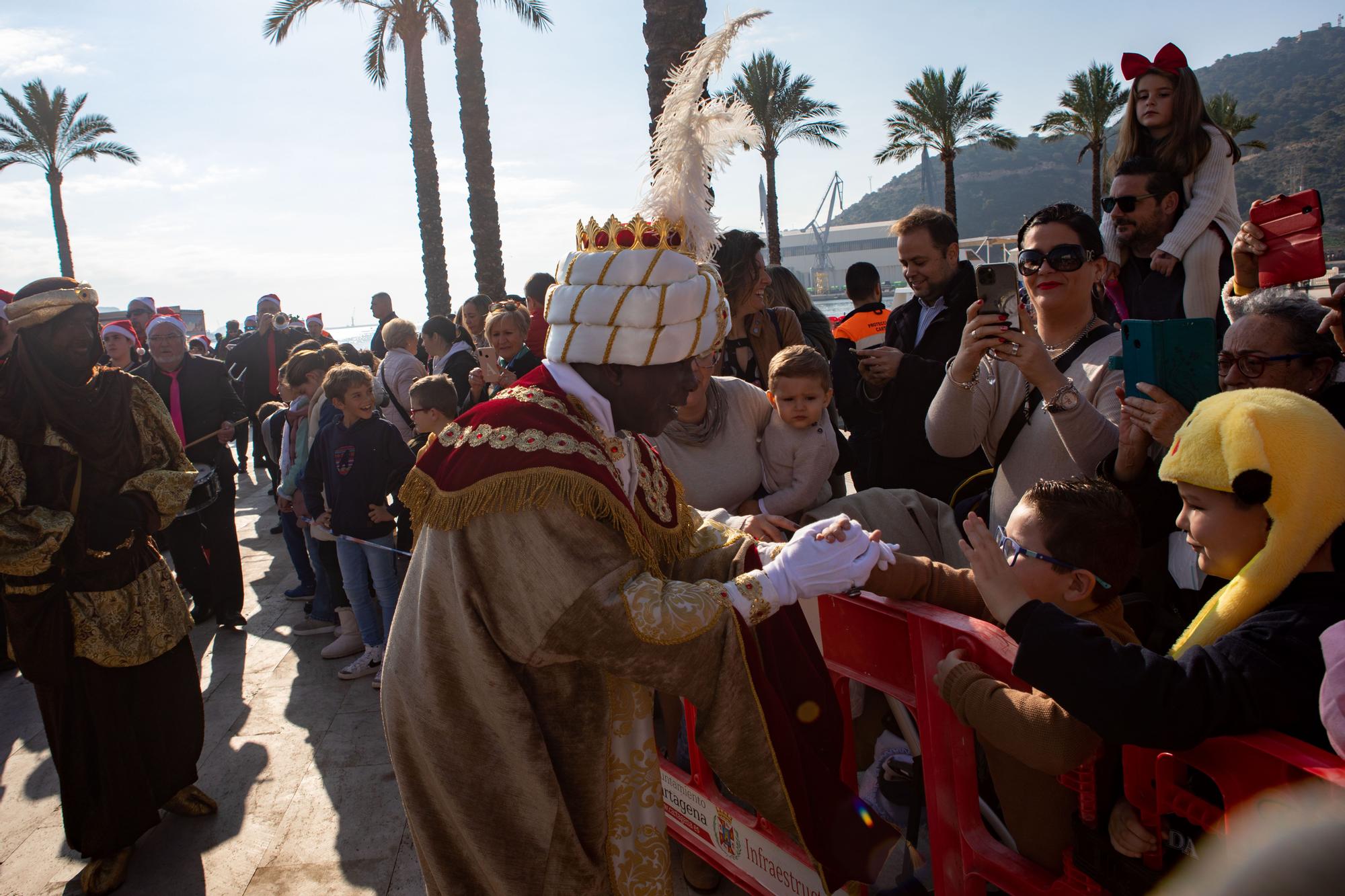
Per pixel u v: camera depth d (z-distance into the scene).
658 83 6.35
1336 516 1.38
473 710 1.65
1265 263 2.49
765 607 1.63
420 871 2.97
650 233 1.60
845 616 2.01
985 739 1.65
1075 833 1.63
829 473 2.82
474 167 15.32
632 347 1.55
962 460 3.05
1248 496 1.40
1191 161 3.18
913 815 2.10
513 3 17.05
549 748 1.67
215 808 3.40
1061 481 1.81
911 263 3.53
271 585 6.45
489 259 15.48
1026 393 2.32
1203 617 1.52
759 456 2.88
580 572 1.50
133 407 3.10
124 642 2.94
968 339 2.21
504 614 1.56
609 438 1.67
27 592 2.78
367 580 4.68
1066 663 1.41
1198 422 1.51
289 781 3.62
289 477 5.43
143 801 3.00
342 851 3.11
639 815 1.83
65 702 2.90
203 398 5.49
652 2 6.30
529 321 5.24
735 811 2.41
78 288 2.89
